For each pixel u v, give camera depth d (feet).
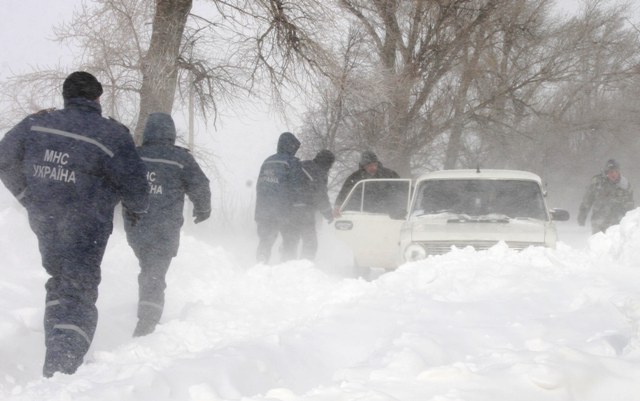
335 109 91.61
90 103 24.93
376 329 21.45
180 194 30.86
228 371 17.75
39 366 24.95
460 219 43.50
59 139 24.20
